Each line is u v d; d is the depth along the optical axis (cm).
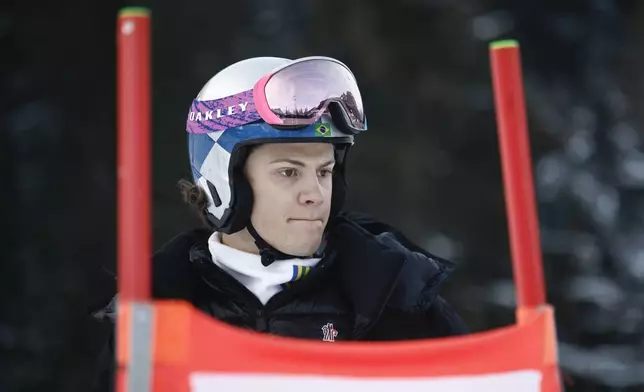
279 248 668
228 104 670
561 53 3844
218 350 483
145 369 470
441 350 504
